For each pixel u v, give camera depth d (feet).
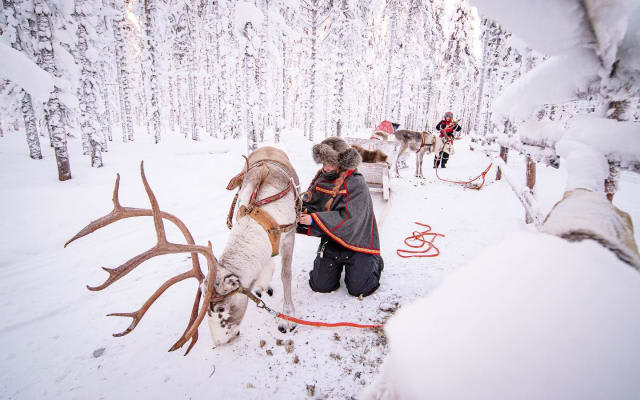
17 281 12.09
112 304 10.48
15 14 28.81
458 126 31.99
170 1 80.23
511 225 15.12
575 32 2.63
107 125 71.67
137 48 111.65
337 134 50.67
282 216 8.11
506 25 2.50
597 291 1.15
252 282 7.01
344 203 9.47
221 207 21.33
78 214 19.30
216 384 7.17
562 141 5.41
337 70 48.65
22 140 57.72
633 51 2.74
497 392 0.94
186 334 5.85
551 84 4.22
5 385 7.38
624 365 0.88
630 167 4.30
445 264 12.13
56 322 9.62
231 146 59.67
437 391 1.03
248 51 35.99
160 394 7.00
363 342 8.23
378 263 10.51
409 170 33.78
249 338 8.50
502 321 1.10
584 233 2.18
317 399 6.66
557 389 0.88
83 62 35.14
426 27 84.89
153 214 6.06
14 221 17.63
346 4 47.09
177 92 101.19
